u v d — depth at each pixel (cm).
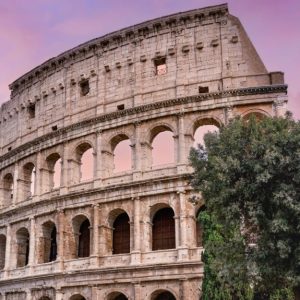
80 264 7488
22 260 8700
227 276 4834
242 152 4947
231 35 7581
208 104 7275
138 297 6812
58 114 8744
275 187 4662
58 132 8444
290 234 4481
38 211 8306
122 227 7662
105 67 8306
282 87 7038
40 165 8681
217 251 4978
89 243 7844
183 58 7719
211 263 5228
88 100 8375
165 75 7769
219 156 5019
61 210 7919
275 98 7044
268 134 4862
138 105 7738
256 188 4691
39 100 9206
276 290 5044
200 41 7700
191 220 6862
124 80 8094
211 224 5622
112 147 7988
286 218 4478
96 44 8469
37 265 8056
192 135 7325
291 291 5062
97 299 7150
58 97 8856
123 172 7594
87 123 8125
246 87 7162
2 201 9481
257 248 4738
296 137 4659
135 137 7631
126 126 7806
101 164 7806
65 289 7519
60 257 7700
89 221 7662
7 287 8419
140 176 7375
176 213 6944
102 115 7956
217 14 7738
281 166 4625
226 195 4809
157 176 7275
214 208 5056
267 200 4716
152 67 7900
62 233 7812
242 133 5053
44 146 8669
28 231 8506
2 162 9650
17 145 9400
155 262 6888
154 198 7162
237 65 7406
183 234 6781
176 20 7888
